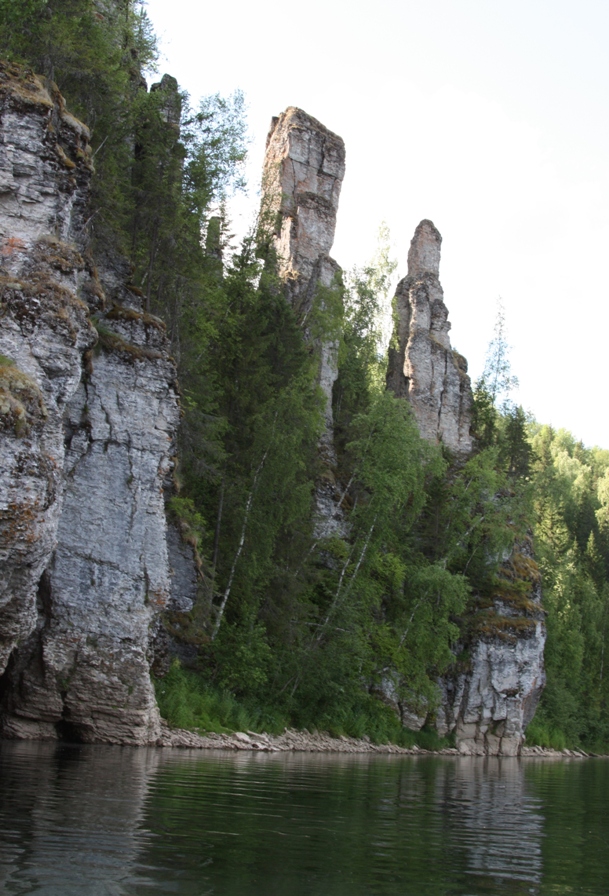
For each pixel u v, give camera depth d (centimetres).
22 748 2412
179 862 1105
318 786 2236
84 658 2755
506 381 9631
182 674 3688
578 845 1639
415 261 8612
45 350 2164
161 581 2958
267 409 4688
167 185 3988
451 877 1201
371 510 5478
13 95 2342
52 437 2159
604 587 10062
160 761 2403
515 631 6562
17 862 1019
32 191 2331
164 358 3078
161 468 3022
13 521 1964
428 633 5716
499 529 6712
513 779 3503
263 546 4422
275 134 7669
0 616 2102
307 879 1094
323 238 7394
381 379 8206
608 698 9044
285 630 4559
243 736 3556
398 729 5481
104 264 3186
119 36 4125
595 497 13450
